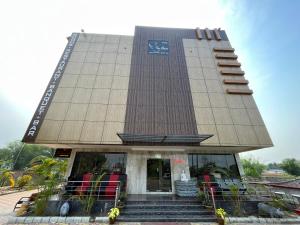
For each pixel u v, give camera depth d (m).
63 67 15.93
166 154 13.80
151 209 9.65
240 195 10.88
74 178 12.07
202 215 9.19
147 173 13.17
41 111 13.08
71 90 14.52
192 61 17.86
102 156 13.52
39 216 8.83
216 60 18.17
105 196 10.49
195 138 11.88
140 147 13.21
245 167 27.66
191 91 15.58
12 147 50.03
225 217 8.91
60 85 14.71
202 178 12.73
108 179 11.56
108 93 14.72
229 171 13.76
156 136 11.37
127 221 8.60
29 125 12.33
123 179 12.10
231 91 15.48
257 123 13.84
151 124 13.34
